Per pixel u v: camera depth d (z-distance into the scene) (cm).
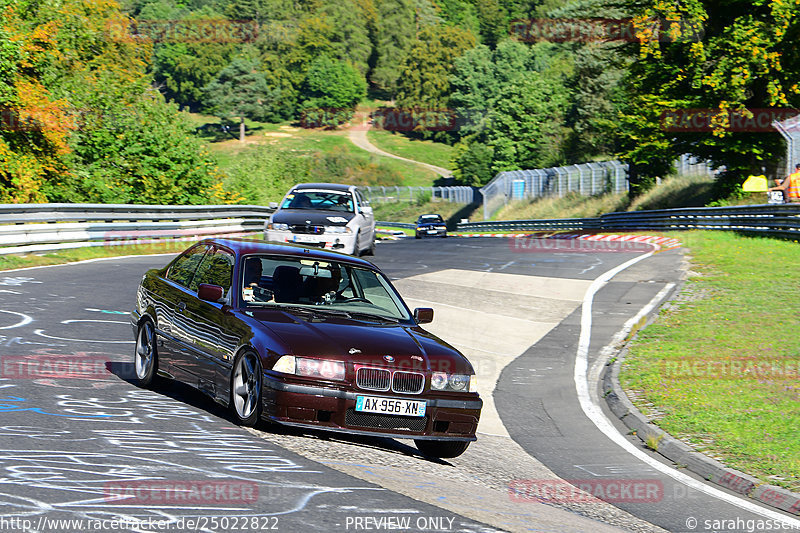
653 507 977
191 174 5094
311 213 2900
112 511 638
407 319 1145
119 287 2325
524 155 14088
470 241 5175
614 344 2069
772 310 2331
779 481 1088
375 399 963
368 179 19500
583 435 1352
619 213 6694
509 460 1149
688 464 1202
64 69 5653
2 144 4281
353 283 1165
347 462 916
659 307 2481
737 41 5259
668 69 5712
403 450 1082
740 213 4722
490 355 1939
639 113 5994
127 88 5294
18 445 810
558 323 2300
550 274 3117
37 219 2945
